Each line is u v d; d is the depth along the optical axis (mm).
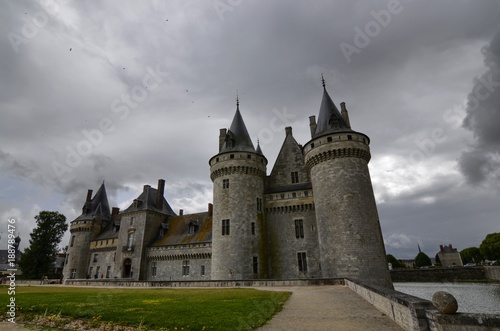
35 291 21000
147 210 46000
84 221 52844
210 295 15789
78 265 49969
